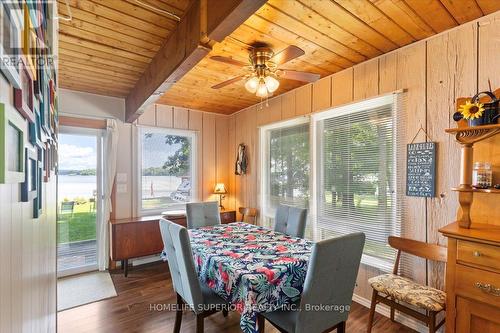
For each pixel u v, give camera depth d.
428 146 2.21
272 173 4.01
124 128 3.90
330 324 1.70
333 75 3.01
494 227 1.76
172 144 4.39
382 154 2.56
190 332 2.24
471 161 1.79
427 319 1.85
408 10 1.85
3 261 0.46
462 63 2.03
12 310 0.52
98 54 2.43
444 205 2.12
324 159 3.16
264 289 1.57
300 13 1.88
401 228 2.39
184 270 1.87
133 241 3.52
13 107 0.47
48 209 1.16
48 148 1.10
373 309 2.16
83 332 2.23
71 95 3.51
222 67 2.80
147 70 2.72
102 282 3.25
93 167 3.72
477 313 1.57
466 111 1.79
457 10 1.86
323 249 1.50
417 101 2.29
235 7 1.28
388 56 2.49
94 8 1.77
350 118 2.86
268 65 2.34
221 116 4.89
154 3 1.73
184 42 1.84
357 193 2.79
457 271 1.65
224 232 2.68
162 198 4.26
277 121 3.79
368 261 2.63
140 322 2.39
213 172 4.80
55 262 1.61
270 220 4.03
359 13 1.89
